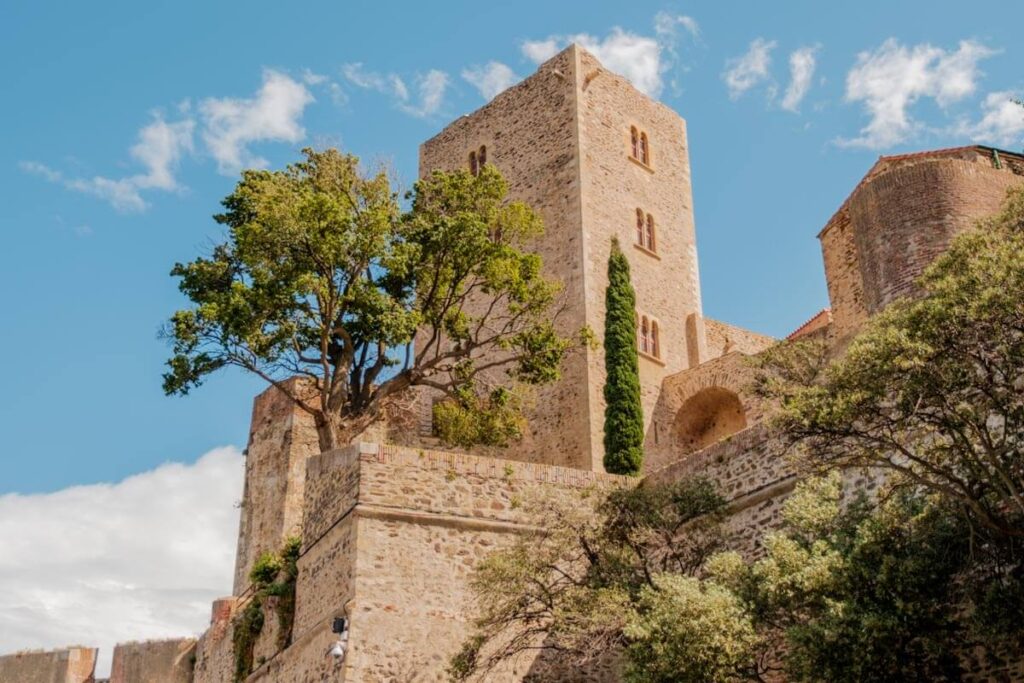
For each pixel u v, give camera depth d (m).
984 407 17.75
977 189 31.45
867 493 21.86
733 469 24.50
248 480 41.44
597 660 23.92
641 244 45.31
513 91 47.91
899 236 31.28
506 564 21.44
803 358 33.88
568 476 26.05
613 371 39.00
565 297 41.78
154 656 43.88
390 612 23.09
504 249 33.03
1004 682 17.47
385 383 32.16
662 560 22.28
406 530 24.05
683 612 18.38
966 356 17.48
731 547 23.67
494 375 41.44
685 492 22.95
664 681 18.25
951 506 18.36
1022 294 16.95
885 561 17.50
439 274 33.03
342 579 23.78
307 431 40.81
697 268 47.72
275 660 25.92
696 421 41.88
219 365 30.09
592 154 44.53
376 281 32.41
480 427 35.22
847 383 17.69
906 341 17.12
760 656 19.30
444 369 33.88
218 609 35.16
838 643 17.02
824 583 17.78
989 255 17.53
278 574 30.22
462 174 33.59
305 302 30.94
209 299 30.45
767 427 23.97
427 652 22.98
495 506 25.00
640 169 46.88
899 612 17.11
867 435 18.61
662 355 43.59
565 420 39.44
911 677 17.17
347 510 24.34
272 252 30.17
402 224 32.50
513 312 35.25
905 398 17.44
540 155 45.47
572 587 20.86
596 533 21.97
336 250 30.23
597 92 46.25
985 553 17.83
